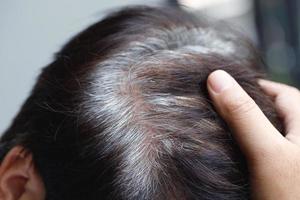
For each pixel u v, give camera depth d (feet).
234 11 5.10
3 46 3.96
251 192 1.68
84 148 1.61
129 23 2.02
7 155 1.83
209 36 2.08
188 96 1.69
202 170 1.57
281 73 5.29
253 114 1.68
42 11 4.00
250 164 1.68
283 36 5.34
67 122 1.68
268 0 5.29
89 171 1.60
